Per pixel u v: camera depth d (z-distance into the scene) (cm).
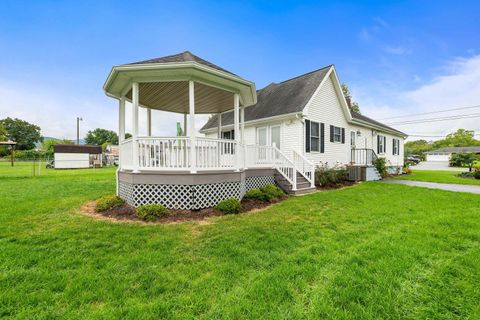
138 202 562
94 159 2858
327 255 304
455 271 261
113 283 240
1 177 1399
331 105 1205
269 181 852
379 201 662
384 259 290
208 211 542
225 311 198
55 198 729
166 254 314
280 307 203
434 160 4881
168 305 206
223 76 570
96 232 404
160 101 774
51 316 192
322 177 1004
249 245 343
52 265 280
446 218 474
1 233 395
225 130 1438
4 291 225
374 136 1614
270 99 1270
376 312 198
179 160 588
